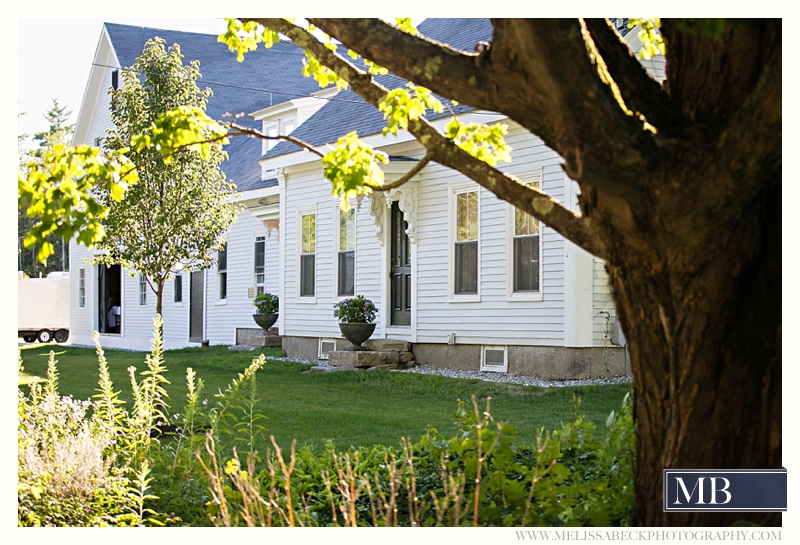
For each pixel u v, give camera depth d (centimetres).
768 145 324
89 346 2872
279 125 2222
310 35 458
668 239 348
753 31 348
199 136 485
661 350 380
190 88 1259
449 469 521
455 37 1569
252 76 3002
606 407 993
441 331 1468
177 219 1193
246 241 2327
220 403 623
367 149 508
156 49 1236
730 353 373
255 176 2270
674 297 364
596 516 411
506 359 1344
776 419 381
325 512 524
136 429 593
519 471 491
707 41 362
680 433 382
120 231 1159
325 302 1772
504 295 1348
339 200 1734
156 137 482
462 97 373
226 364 1712
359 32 387
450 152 413
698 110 362
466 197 1429
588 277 1237
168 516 513
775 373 377
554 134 362
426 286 1501
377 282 1636
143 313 2823
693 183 332
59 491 488
